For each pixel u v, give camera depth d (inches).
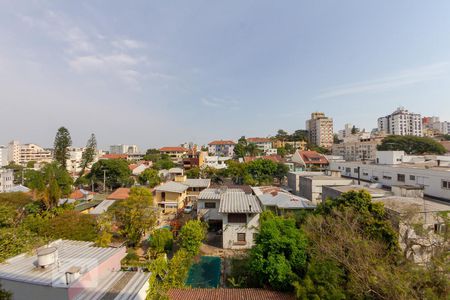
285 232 597.3
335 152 4057.6
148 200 982.4
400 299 402.3
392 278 426.9
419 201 725.9
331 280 472.1
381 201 717.3
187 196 1550.2
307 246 589.3
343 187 1021.8
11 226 713.6
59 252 469.7
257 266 567.8
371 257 507.8
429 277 426.0
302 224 729.0
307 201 987.3
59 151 2397.9
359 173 1545.3
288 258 569.3
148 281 418.0
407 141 2933.1
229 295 498.0
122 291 367.6
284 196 1046.4
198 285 647.8
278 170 2082.9
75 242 536.1
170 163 3085.6
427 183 1048.2
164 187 1437.0
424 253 572.4
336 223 627.8
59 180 1759.4
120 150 6978.4
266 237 589.6
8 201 918.4
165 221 1221.1
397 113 5068.9
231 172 2170.3
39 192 985.5
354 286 462.6
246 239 884.0
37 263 413.1
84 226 798.5
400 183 1213.7
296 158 2733.8
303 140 4788.4
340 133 6422.2
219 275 701.3
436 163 1396.4
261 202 1010.1
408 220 601.3
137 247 920.9
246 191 1338.6
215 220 1093.1
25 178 2369.6
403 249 604.4
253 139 4522.6
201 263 778.8
